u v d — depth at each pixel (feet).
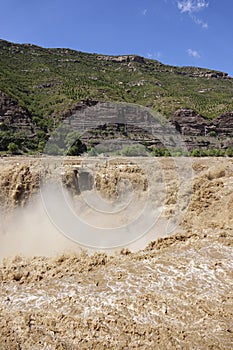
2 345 19.90
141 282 24.90
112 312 21.50
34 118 185.88
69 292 24.21
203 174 55.06
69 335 19.95
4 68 287.07
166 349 18.40
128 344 18.98
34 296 24.06
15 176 55.26
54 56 375.04
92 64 387.34
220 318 20.61
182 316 20.90
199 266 26.61
